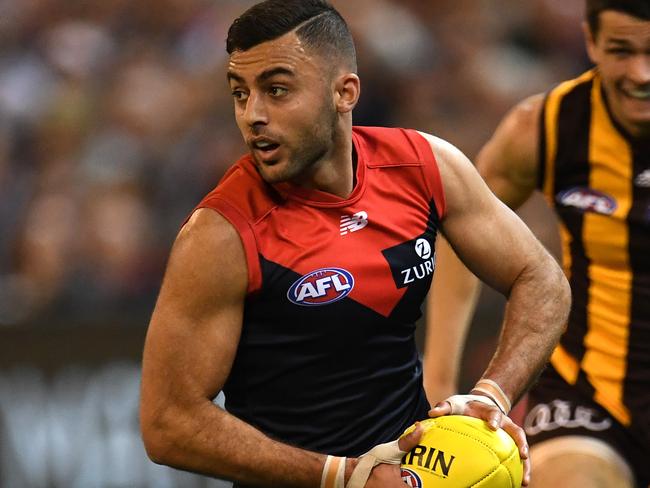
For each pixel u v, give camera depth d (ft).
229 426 26.48
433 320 37.47
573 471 35.06
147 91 83.51
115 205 74.28
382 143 28.91
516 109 38.91
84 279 70.54
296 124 26.18
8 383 59.11
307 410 27.81
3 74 84.17
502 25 90.94
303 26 26.22
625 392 37.37
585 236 37.99
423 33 88.53
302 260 26.91
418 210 28.63
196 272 26.14
